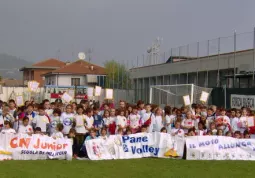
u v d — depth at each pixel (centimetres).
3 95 5100
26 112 1535
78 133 1503
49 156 1404
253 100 2391
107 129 1609
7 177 1059
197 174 1155
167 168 1248
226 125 1602
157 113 1639
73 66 7469
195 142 1470
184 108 1677
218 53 3262
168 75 4166
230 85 3127
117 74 5331
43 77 8175
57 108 1567
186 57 3806
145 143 1492
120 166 1271
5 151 1373
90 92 2683
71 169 1202
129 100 4978
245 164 1351
